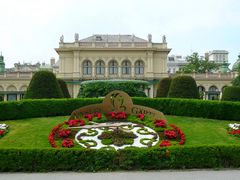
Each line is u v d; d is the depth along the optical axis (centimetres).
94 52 7038
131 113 2059
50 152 1389
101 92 3053
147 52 7025
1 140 1786
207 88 7081
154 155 1400
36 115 2355
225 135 1919
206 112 2348
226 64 8306
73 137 1764
